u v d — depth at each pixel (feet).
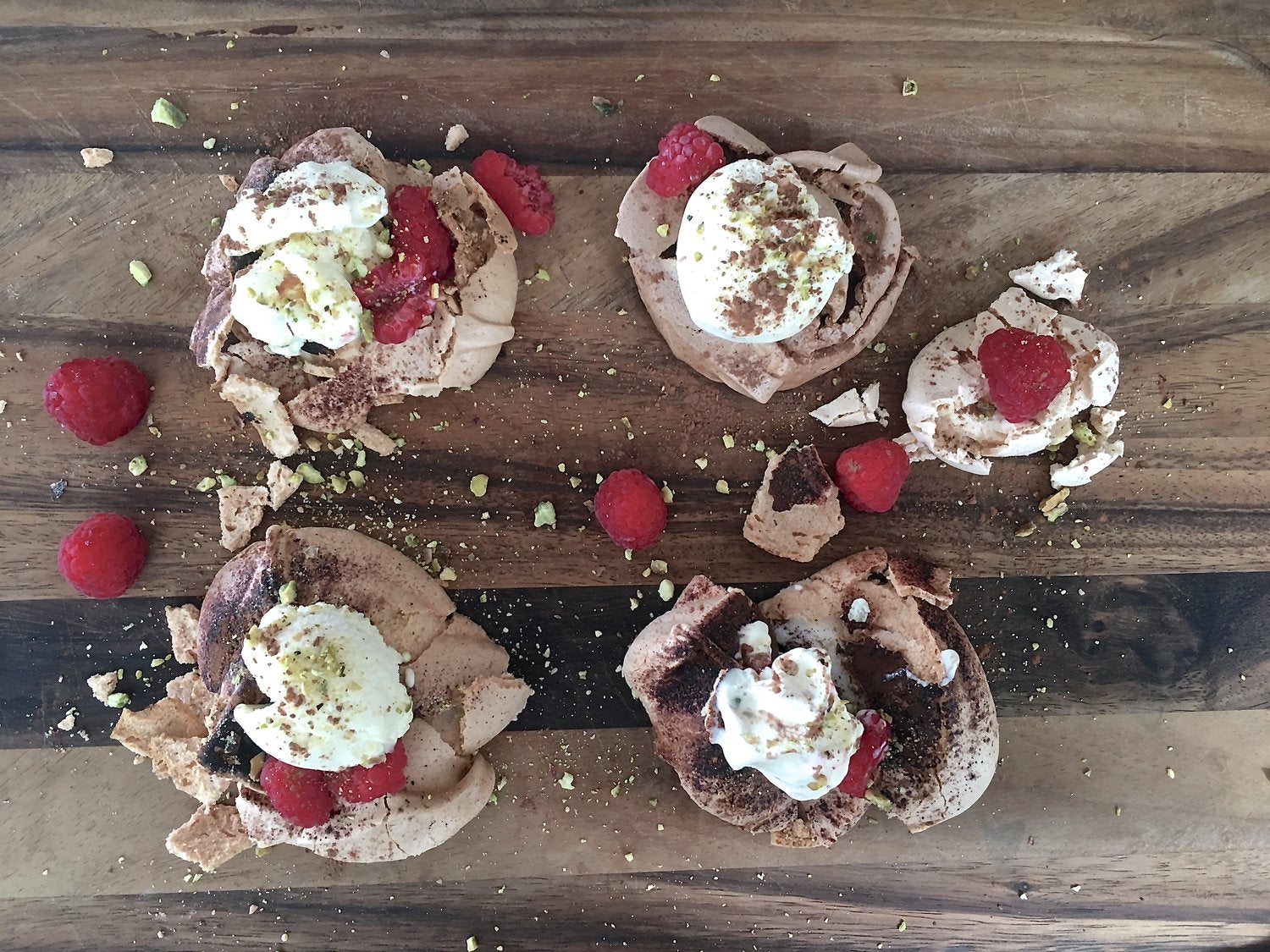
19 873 0.80
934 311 0.81
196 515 0.80
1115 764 0.84
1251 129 0.81
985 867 0.84
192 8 0.76
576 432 0.80
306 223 0.69
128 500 0.79
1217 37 0.80
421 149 0.78
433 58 0.77
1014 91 0.80
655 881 0.82
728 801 0.76
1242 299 0.82
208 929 0.81
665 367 0.80
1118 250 0.81
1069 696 0.84
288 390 0.77
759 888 0.83
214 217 0.78
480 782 0.78
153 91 0.77
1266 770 0.85
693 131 0.73
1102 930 0.85
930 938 0.84
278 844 0.78
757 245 0.71
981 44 0.79
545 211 0.78
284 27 0.77
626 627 0.81
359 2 0.77
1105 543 0.83
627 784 0.81
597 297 0.79
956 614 0.83
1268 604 0.84
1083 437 0.80
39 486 0.79
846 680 0.79
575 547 0.81
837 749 0.72
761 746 0.71
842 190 0.77
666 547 0.81
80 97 0.77
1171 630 0.84
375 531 0.80
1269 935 0.85
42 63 0.77
